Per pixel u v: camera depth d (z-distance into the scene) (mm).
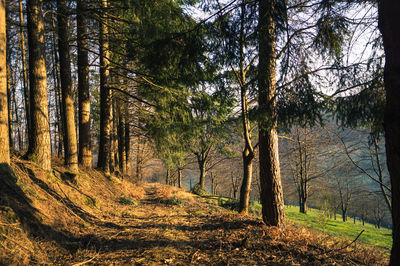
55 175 6199
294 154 25266
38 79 5770
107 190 9148
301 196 27578
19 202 4004
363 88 3994
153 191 17109
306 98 4312
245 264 3531
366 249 4426
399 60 2188
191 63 5020
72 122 7746
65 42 7699
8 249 3045
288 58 4629
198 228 5895
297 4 5191
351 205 30266
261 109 4770
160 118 10086
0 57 4336
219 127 10148
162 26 6906
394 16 2229
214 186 39750
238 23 4531
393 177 2248
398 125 2182
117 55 10383
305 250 4070
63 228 4395
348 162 20109
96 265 3398
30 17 5773
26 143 17672
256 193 34219
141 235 4980
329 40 4652
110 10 7496
